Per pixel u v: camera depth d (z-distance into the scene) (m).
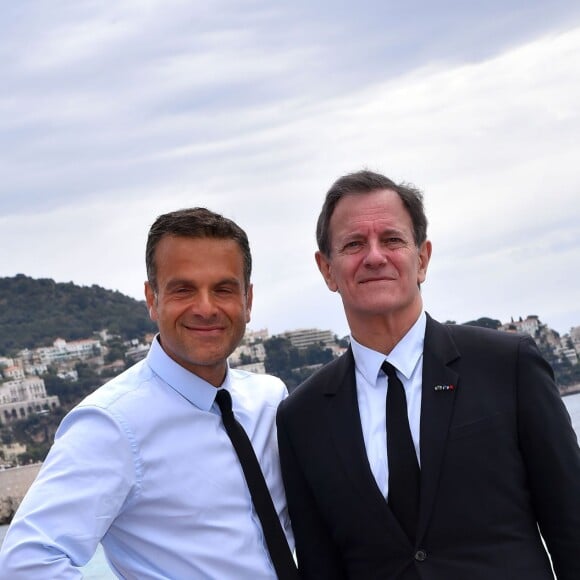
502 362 2.91
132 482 2.85
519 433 2.85
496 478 2.81
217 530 2.90
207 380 3.02
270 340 101.56
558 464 2.80
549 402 2.85
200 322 2.95
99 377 127.44
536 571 2.76
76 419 2.89
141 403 2.93
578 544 2.77
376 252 2.97
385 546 2.86
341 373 3.08
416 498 2.85
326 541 3.06
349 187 3.05
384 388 3.00
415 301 3.03
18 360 128.75
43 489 2.77
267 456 3.17
